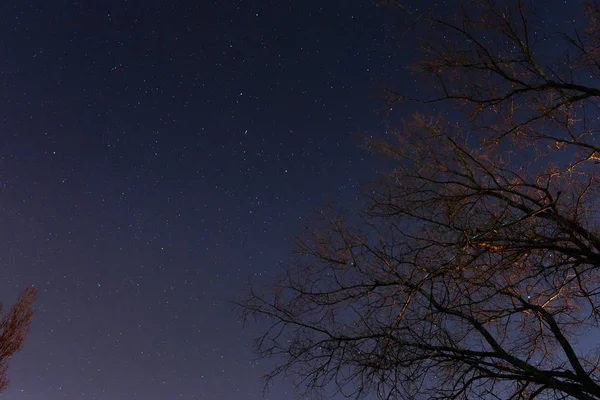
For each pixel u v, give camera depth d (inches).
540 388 253.0
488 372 252.4
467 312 248.2
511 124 280.1
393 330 243.6
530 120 276.8
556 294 265.7
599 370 260.8
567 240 251.0
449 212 264.5
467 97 285.7
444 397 243.4
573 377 248.5
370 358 247.3
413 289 247.1
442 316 244.1
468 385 248.1
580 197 267.4
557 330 260.8
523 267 258.5
